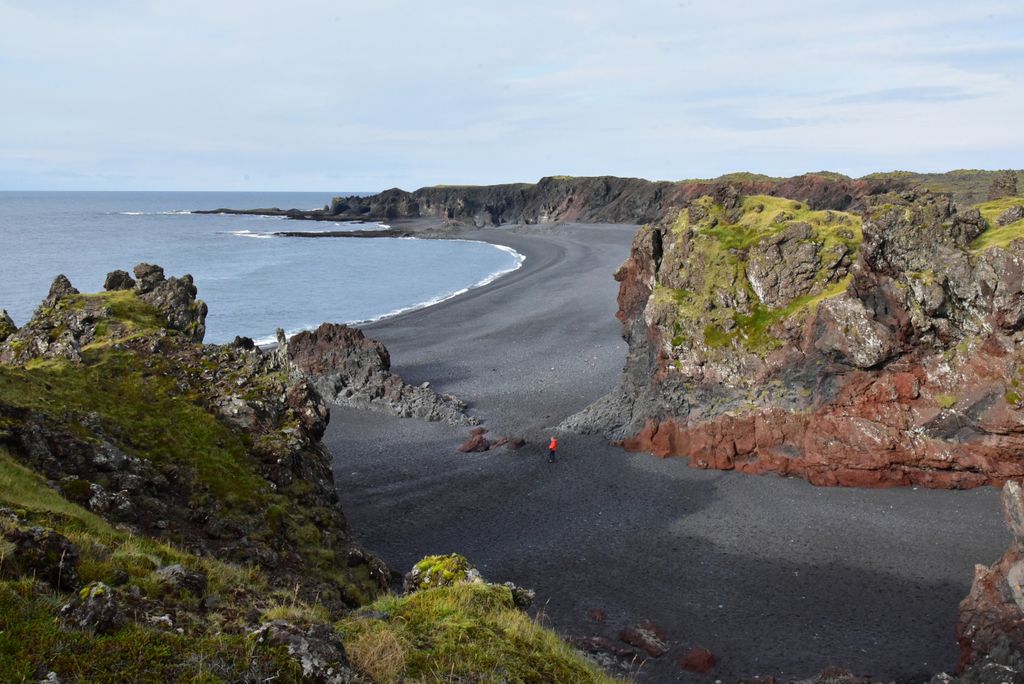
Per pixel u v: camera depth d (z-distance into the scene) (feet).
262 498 83.97
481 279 516.32
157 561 47.14
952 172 629.10
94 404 86.02
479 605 51.03
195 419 91.86
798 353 163.43
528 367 260.01
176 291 132.26
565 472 167.53
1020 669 77.82
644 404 183.73
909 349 151.53
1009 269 144.05
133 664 31.01
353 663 37.93
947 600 111.34
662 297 187.11
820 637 102.17
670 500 152.15
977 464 146.82
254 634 35.29
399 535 136.67
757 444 163.32
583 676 46.80
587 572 123.24
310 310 392.88
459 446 185.06
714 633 103.50
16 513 49.29
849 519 139.54
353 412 213.66
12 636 30.60
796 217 190.60
